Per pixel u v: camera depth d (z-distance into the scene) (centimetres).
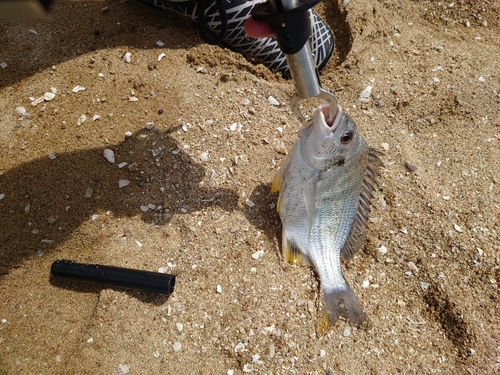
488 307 45
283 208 45
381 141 54
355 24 64
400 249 48
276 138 53
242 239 47
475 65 61
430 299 46
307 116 55
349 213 44
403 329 44
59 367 40
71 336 42
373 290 46
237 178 50
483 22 67
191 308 43
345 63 61
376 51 62
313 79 35
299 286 45
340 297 44
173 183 49
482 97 58
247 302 44
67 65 56
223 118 53
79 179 48
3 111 52
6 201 47
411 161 53
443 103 57
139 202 48
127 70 56
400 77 59
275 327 43
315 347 43
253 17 33
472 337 44
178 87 55
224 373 41
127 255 45
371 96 58
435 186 51
